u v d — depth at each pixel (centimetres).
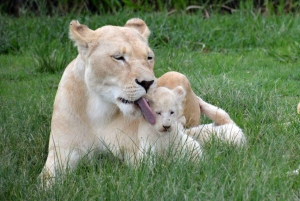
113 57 909
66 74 991
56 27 1920
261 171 901
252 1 2002
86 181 924
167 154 959
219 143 1016
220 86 1345
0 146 1065
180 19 1914
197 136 1064
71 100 971
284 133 1077
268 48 1755
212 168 909
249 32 1820
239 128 1085
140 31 1004
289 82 1459
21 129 1143
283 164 921
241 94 1303
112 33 932
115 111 968
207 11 2073
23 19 2034
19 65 1711
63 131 972
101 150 989
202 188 845
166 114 945
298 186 878
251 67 1594
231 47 1789
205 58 1667
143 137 962
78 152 977
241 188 842
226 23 1895
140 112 923
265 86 1411
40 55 1698
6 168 949
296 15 1953
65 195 873
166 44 1786
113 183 884
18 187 905
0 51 1864
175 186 855
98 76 921
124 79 899
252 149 991
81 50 938
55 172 938
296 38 1788
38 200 872
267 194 834
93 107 963
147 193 853
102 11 2123
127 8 2052
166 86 1066
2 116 1205
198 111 1110
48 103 1285
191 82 1366
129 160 966
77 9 2134
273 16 1939
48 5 2170
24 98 1366
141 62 909
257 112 1213
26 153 1054
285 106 1259
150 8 2069
